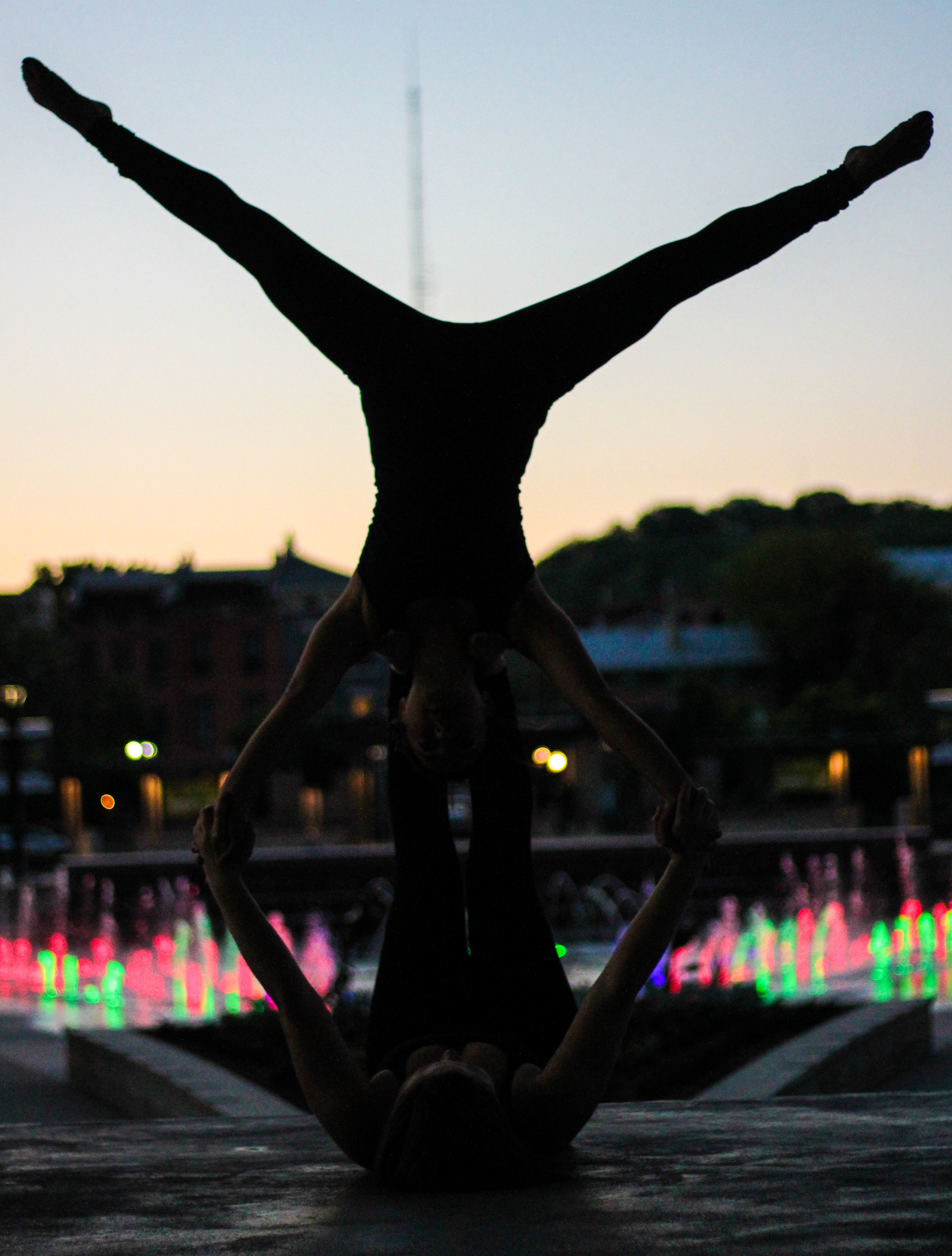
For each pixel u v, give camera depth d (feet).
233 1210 10.49
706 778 165.48
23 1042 44.78
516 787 12.01
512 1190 10.84
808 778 126.82
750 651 219.82
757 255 11.49
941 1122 13.51
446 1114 10.73
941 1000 48.57
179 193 11.51
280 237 11.54
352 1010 33.99
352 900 81.30
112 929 82.02
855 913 81.76
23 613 203.51
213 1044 33.42
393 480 11.41
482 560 11.37
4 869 114.21
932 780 165.27
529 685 177.06
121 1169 12.45
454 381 11.34
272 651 206.08
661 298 11.50
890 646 211.20
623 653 222.69
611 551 391.04
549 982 11.95
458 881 12.09
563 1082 11.05
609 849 80.89
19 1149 13.67
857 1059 29.73
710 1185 10.71
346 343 11.51
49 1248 9.41
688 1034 31.19
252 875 81.46
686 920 59.36
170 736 204.64
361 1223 9.83
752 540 227.61
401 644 11.48
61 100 11.54
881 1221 9.32
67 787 121.08
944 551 269.44
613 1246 8.87
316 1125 15.05
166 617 206.08
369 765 108.78
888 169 11.37
